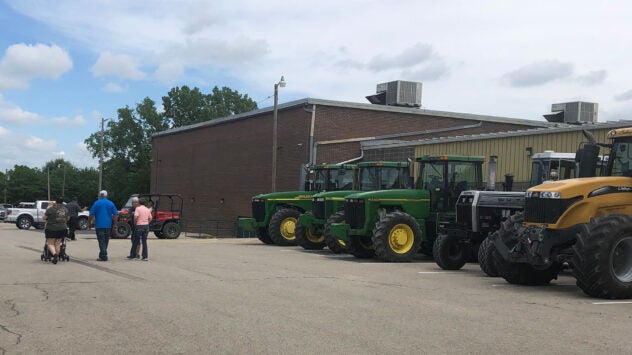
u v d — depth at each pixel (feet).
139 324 24.08
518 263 36.65
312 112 107.04
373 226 54.80
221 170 138.82
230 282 36.55
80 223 134.10
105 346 20.63
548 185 35.24
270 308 27.61
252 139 126.11
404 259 52.85
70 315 25.90
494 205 45.03
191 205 152.97
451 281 38.63
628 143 35.06
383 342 21.18
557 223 33.53
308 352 19.84
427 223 55.62
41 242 76.23
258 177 123.24
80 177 384.27
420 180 56.90
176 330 23.00
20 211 127.34
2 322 24.44
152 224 95.50
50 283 35.65
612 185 34.27
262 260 52.31
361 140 110.01
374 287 35.01
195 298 30.35
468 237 45.37
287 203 76.84
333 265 48.78
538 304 29.45
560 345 20.88
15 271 41.68
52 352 19.85
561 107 130.93
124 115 241.76
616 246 31.17
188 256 55.98
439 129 115.96
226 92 253.65
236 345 20.74
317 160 106.63
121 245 71.77
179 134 161.99
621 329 23.53
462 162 55.06
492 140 79.66
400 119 113.91
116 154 245.24
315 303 29.04
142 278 38.27
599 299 31.22
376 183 62.49
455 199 54.34
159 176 174.19
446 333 22.66
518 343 21.13
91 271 42.11
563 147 69.62
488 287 35.88
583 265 31.07
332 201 64.69
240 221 78.43
